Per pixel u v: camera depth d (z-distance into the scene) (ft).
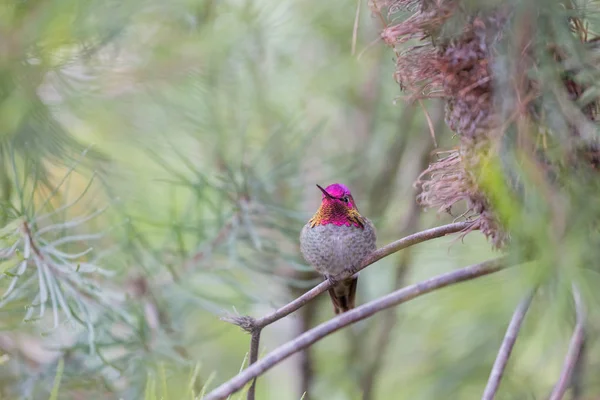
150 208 18.63
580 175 17.47
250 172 18.52
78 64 18.08
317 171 18.89
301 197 18.71
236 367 19.01
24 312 18.24
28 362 18.44
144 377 18.38
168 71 18.13
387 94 19.02
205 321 18.93
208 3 18.24
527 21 17.72
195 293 18.47
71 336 18.43
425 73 17.93
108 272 18.11
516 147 17.72
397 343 19.03
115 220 18.49
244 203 18.49
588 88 17.74
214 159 18.66
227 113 18.66
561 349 17.99
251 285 18.65
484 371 18.65
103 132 18.48
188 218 18.51
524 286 15.71
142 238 18.45
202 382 18.47
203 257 18.48
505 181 17.42
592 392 18.26
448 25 17.85
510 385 18.47
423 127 18.93
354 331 19.06
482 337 18.67
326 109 19.08
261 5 18.54
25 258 18.01
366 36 18.92
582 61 17.72
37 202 18.38
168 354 18.39
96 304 18.28
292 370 19.13
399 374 19.01
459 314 18.62
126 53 18.12
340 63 18.92
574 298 17.79
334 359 19.12
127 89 18.30
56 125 18.21
